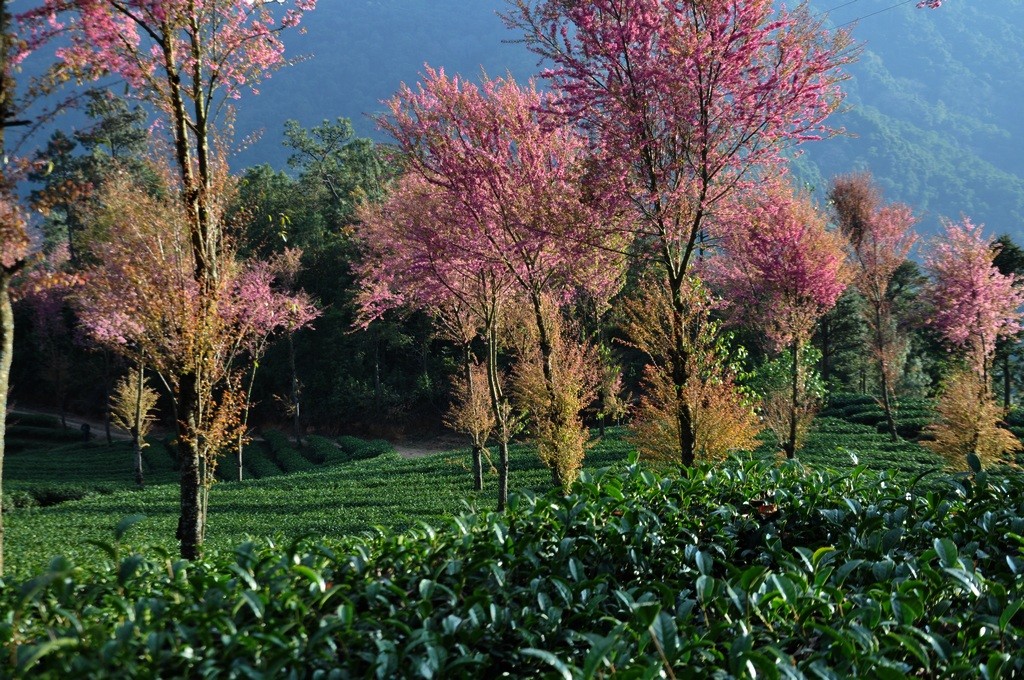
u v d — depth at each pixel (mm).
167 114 12508
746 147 11984
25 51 9922
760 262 20953
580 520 5023
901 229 32438
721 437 14906
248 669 3062
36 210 9016
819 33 11211
